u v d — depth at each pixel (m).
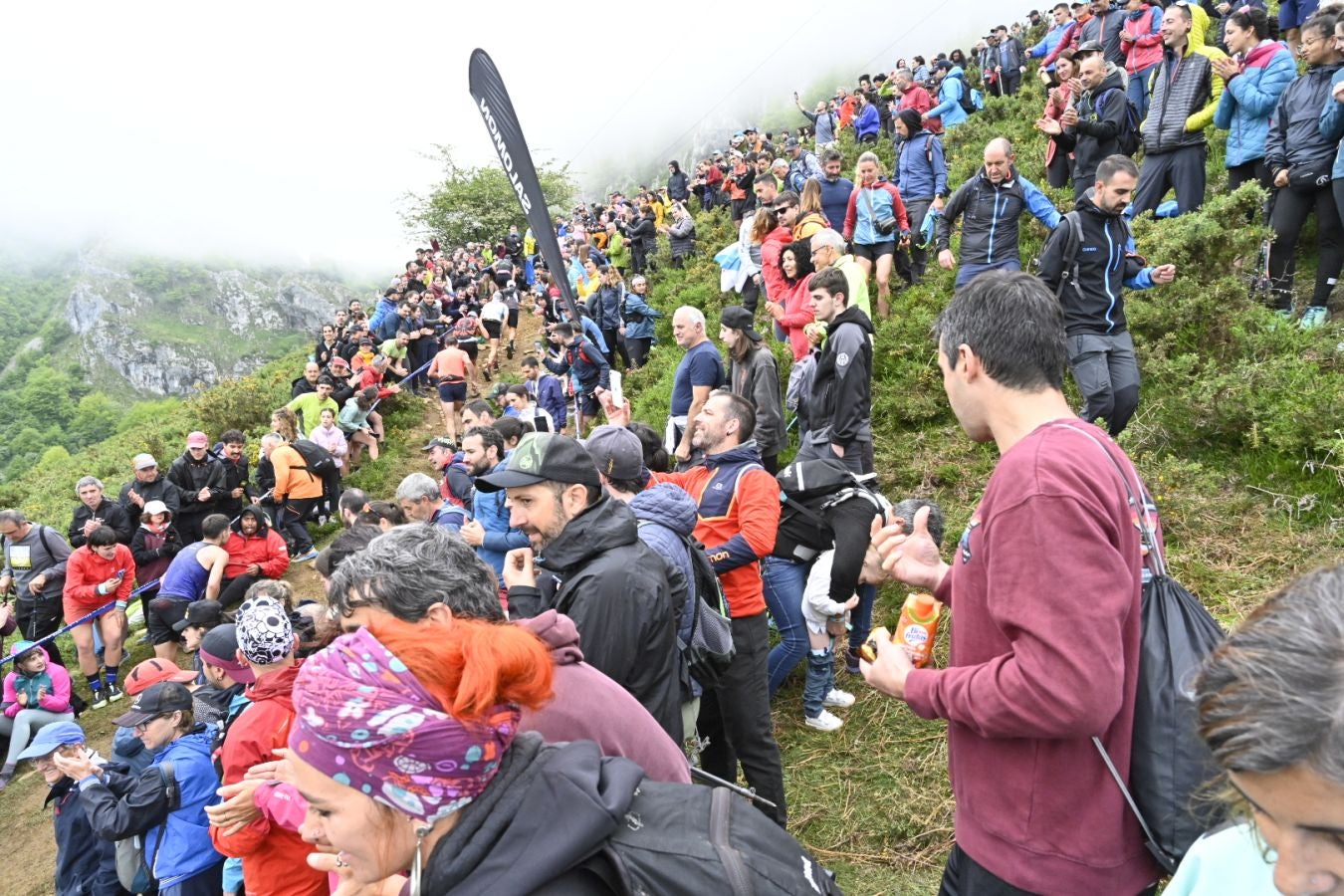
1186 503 4.99
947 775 4.05
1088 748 1.64
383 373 15.53
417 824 1.25
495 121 6.76
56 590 8.81
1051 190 9.17
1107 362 4.96
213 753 3.68
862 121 17.16
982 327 1.81
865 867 3.67
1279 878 0.93
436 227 37.59
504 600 4.73
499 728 1.28
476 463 5.42
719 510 3.97
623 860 1.28
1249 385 5.30
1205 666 0.96
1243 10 6.80
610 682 2.11
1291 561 4.44
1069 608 1.50
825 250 6.61
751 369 5.84
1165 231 6.71
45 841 6.60
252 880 2.99
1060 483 1.57
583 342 11.50
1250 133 6.87
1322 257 5.86
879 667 1.91
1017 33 19.25
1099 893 1.64
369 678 1.23
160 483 9.66
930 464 6.49
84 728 8.05
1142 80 9.36
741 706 3.73
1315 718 0.81
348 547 4.01
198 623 5.80
